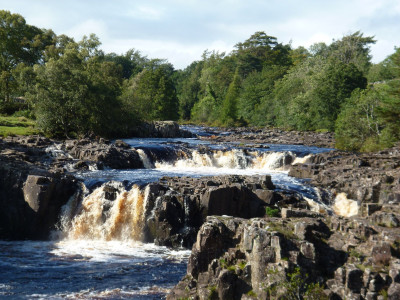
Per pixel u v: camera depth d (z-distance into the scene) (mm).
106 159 50312
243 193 35000
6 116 78875
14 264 27984
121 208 36594
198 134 89062
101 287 23953
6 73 85938
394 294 15680
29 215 36344
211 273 19453
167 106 127938
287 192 37906
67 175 40188
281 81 145875
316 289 16828
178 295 19828
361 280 16594
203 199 33969
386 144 60875
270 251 17953
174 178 40031
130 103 79125
